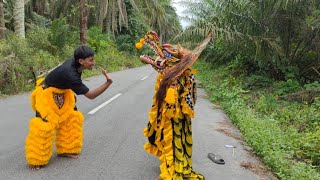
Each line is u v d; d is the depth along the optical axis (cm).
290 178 509
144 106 1040
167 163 423
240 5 1443
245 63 1692
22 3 1781
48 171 480
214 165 555
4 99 1055
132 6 4016
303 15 1321
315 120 920
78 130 531
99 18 3472
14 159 522
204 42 446
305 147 717
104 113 905
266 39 1343
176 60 438
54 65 1535
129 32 4156
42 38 1872
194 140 698
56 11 3241
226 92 1206
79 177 468
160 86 423
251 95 1303
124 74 2267
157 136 439
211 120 909
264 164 587
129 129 746
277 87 1326
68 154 533
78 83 459
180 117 432
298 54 1413
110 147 607
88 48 459
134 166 520
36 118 468
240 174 526
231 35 1418
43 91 463
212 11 2030
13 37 1391
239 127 829
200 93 1440
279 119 980
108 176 478
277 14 1347
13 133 673
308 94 1144
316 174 535
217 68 2244
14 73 1195
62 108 484
